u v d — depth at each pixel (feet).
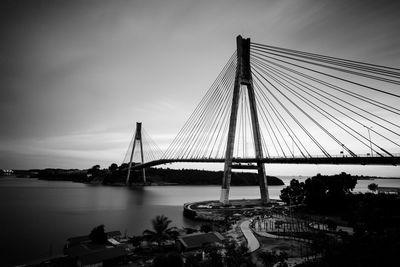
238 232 190.80
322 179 295.28
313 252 138.10
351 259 116.88
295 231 191.93
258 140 333.62
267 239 171.53
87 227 233.76
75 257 138.31
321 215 258.37
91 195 527.40
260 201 349.41
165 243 163.02
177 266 121.49
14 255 162.09
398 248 118.42
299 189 322.34
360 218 192.03
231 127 316.40
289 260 132.77
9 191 614.34
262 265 127.34
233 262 124.26
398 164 188.75
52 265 139.64
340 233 167.02
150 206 370.32
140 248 156.66
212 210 280.10
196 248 153.28
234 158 325.62
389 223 195.11
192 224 244.22
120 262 138.92
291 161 267.59
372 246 123.65
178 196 545.44
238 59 326.85
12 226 238.07
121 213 307.58
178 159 418.92
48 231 219.82
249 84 330.34
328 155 234.99
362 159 203.92
